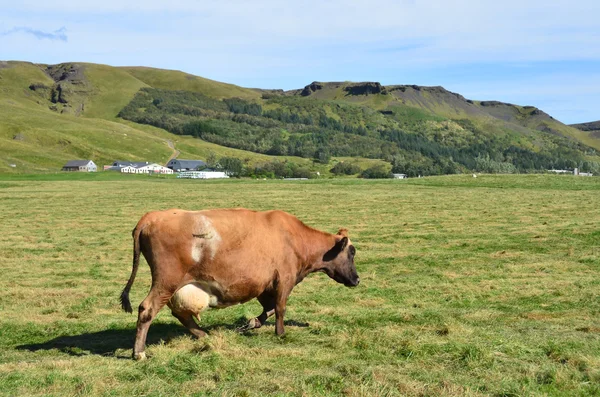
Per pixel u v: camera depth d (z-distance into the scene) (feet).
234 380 27.58
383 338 33.83
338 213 123.13
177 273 31.71
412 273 62.13
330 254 38.17
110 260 73.56
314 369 29.01
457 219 110.22
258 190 194.18
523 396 25.34
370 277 59.67
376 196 164.04
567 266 63.21
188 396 25.43
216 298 33.37
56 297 51.24
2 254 77.71
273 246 34.81
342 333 35.50
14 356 32.89
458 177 222.07
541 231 91.09
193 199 162.71
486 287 53.31
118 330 39.29
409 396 25.49
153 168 629.92
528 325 38.45
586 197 151.33
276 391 25.90
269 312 37.52
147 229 31.63
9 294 52.34
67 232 100.63
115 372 28.60
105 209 139.74
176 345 33.76
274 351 31.73
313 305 46.83
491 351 31.01
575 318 40.78
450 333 35.09
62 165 643.45
